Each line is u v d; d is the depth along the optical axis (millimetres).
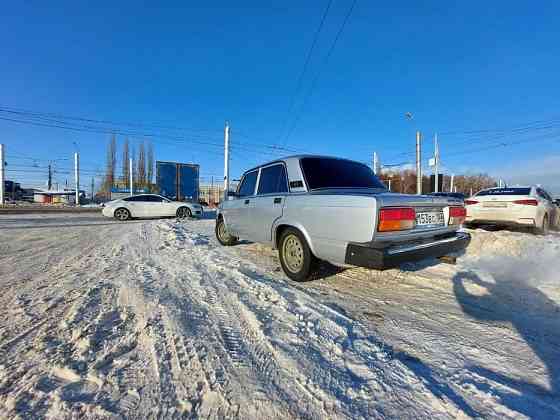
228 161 21781
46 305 2660
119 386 1599
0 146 34375
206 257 4684
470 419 1396
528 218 6586
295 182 3596
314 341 2090
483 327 2400
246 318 2436
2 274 3715
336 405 1480
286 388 1603
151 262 4391
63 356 1857
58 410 1419
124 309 2572
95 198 57594
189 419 1382
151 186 49781
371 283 3469
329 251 2932
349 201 2738
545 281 3564
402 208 2672
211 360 1842
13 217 13633
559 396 1578
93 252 5164
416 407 1478
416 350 2027
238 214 4734
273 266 4203
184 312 2525
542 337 2246
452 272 3938
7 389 1562
